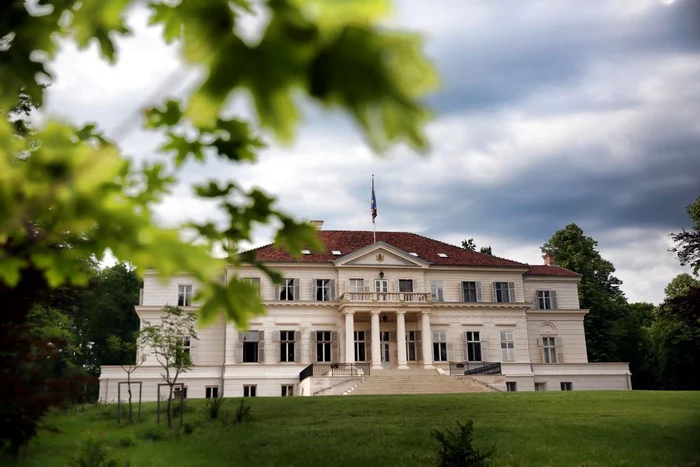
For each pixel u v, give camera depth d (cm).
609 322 6106
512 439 1566
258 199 356
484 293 4825
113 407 2427
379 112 153
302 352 4416
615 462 1317
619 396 2716
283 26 154
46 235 271
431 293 4712
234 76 158
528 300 5009
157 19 286
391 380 3881
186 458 1463
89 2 203
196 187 354
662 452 1397
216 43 160
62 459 1278
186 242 233
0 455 1188
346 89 153
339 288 4572
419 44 153
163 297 4344
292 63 153
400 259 4706
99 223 237
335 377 3884
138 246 232
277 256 4606
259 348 4378
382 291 4625
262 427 1898
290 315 4466
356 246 5038
